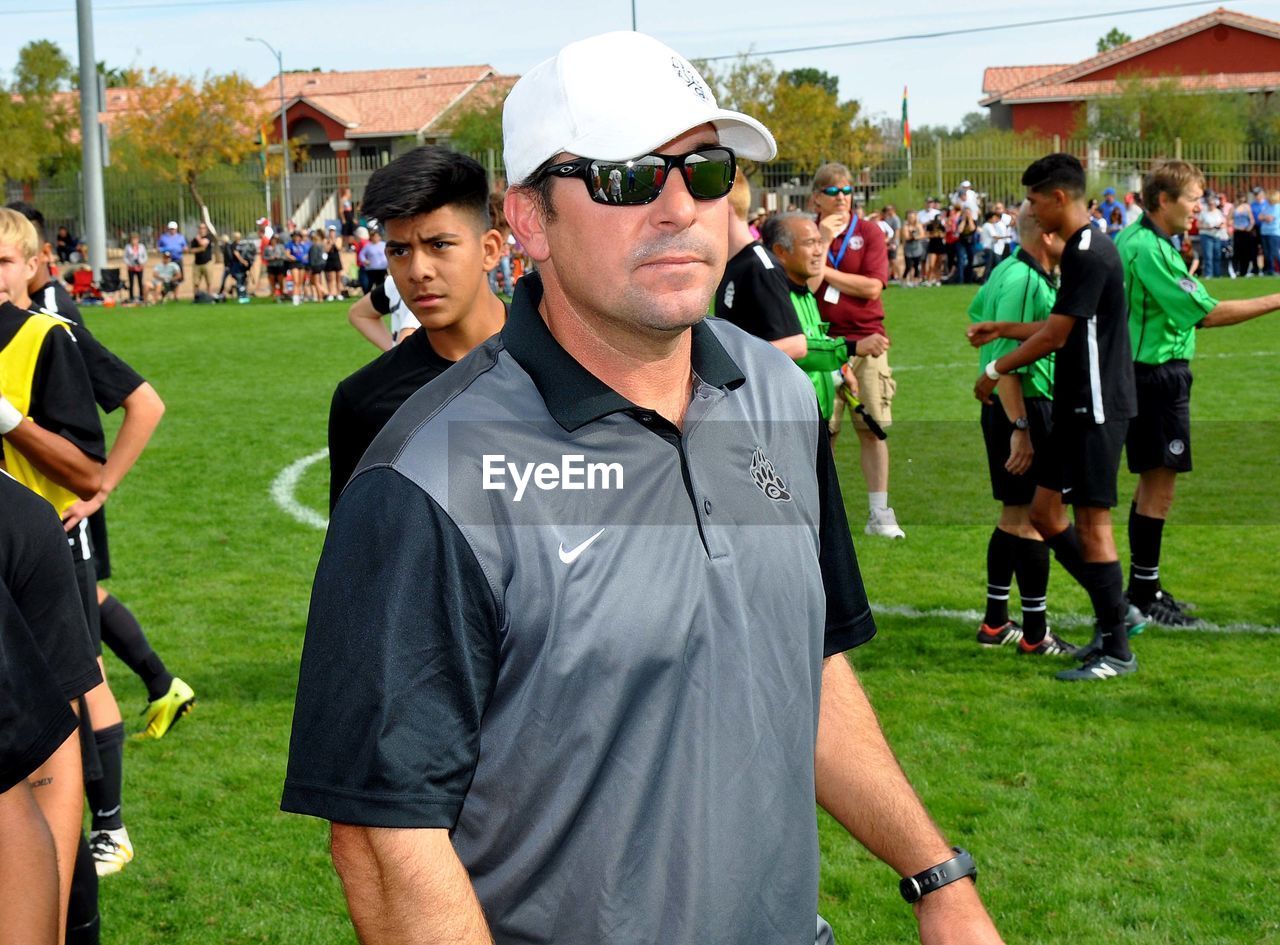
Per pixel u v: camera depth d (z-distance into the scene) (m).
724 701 1.53
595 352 1.56
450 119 52.72
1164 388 6.14
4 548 2.22
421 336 3.34
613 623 1.46
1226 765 4.73
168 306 27.77
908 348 17.41
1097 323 5.24
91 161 28.27
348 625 1.41
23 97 44.94
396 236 3.18
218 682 5.81
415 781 1.38
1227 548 7.75
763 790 1.57
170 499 9.62
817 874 1.66
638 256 1.48
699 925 1.52
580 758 1.46
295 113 56.81
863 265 7.96
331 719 1.40
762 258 5.51
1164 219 6.07
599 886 1.49
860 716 1.84
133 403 4.21
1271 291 22.89
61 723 1.80
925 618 6.50
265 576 7.57
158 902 3.97
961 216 27.77
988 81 60.81
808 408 1.76
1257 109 45.78
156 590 7.29
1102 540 5.52
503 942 1.51
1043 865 4.07
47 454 3.52
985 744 4.94
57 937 1.75
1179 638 6.13
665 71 1.52
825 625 1.79
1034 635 5.90
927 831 1.77
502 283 25.94
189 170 43.34
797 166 45.69
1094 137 41.53
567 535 1.47
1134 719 5.15
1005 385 5.55
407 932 1.39
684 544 1.52
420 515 1.42
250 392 14.92
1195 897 3.88
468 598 1.43
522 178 1.54
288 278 29.73
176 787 4.73
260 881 4.08
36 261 3.98
